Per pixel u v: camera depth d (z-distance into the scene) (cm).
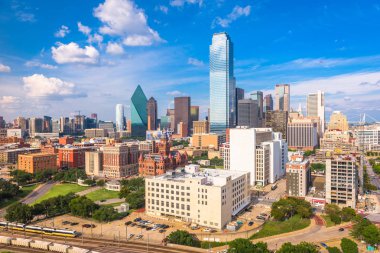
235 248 16225
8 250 18362
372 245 18250
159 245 18800
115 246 18725
